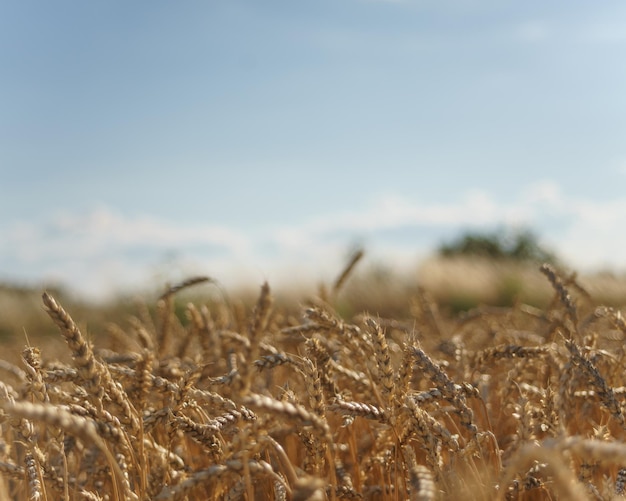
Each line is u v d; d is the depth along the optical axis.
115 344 4.45
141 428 1.85
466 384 2.31
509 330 4.34
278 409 1.55
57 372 2.32
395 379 2.14
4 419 2.09
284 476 2.19
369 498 2.58
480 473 2.03
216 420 2.09
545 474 1.97
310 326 2.90
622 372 2.84
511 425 2.83
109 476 2.50
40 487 2.06
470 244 28.27
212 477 1.71
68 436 2.59
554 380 2.89
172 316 3.97
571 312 3.23
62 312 1.78
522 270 19.77
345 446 2.70
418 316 5.06
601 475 2.44
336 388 2.41
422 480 1.44
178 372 2.87
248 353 1.55
